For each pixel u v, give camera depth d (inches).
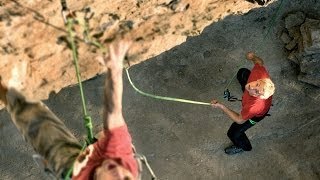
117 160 96.7
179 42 177.3
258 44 248.8
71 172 103.3
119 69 94.6
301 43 238.2
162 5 156.9
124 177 90.7
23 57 142.6
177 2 159.2
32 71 149.4
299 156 251.0
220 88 250.8
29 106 121.6
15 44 139.3
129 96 245.0
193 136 247.9
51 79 156.6
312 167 250.4
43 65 150.3
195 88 249.6
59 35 144.6
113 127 97.7
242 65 250.5
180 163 244.4
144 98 246.4
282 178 248.1
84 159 98.7
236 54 249.8
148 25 160.9
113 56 94.2
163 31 166.1
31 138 117.2
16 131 235.5
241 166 247.6
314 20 236.7
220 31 244.7
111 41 155.0
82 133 239.0
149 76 246.8
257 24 244.7
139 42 163.5
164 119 247.0
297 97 253.4
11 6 132.8
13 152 234.1
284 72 251.8
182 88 248.8
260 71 204.2
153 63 247.3
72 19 142.3
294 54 244.4
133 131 243.0
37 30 140.4
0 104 158.4
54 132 115.7
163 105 247.8
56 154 110.7
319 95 253.8
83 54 153.2
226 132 249.8
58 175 108.0
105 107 96.8
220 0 170.7
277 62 250.5
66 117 238.1
